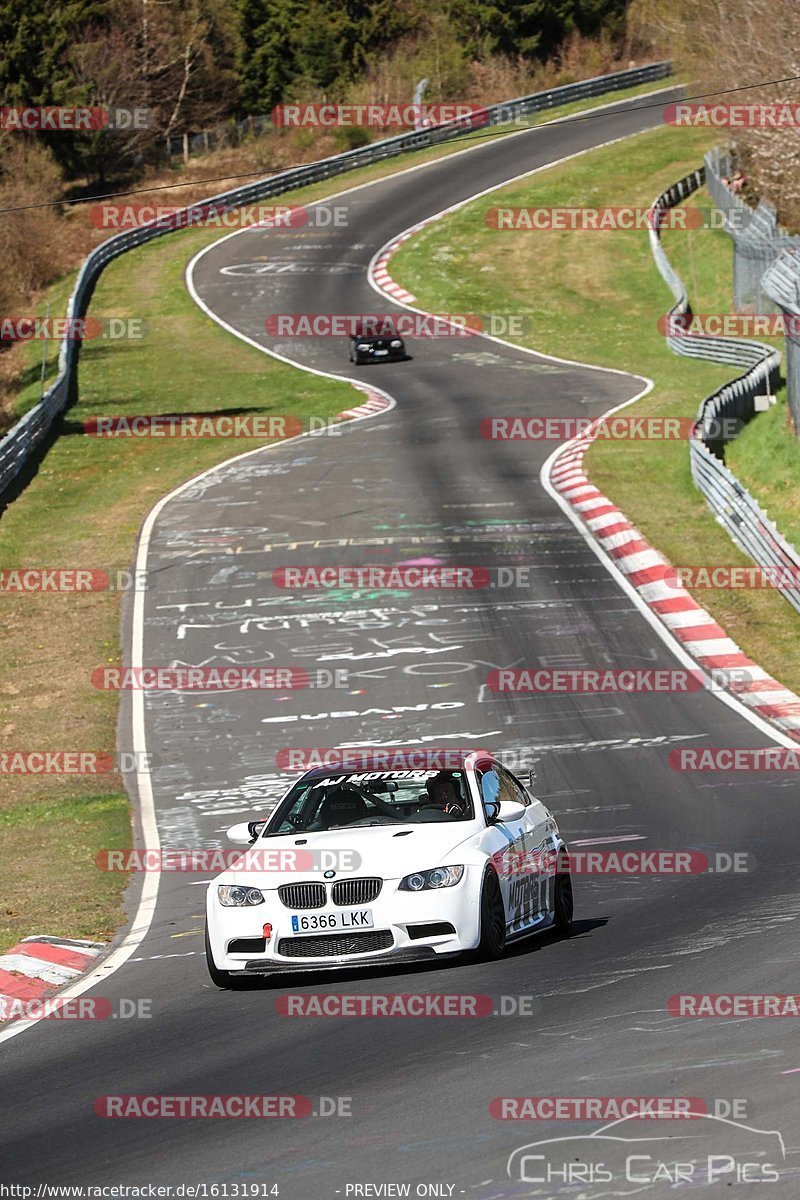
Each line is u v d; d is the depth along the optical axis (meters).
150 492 64.19
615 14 179.62
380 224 128.62
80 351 100.06
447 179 138.50
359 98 166.50
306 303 109.81
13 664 43.81
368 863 17.36
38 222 122.69
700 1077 12.18
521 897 18.69
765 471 58.66
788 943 17.06
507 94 169.75
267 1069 14.04
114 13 150.50
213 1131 12.14
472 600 45.62
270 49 171.62
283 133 164.75
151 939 22.06
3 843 29.69
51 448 74.25
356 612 45.34
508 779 20.25
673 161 135.00
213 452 71.69
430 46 171.75
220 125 166.00
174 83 160.25
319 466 66.44
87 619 47.47
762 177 102.31
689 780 29.38
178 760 34.88
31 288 120.31
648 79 164.38
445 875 17.31
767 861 22.64
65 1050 15.94
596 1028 14.15
